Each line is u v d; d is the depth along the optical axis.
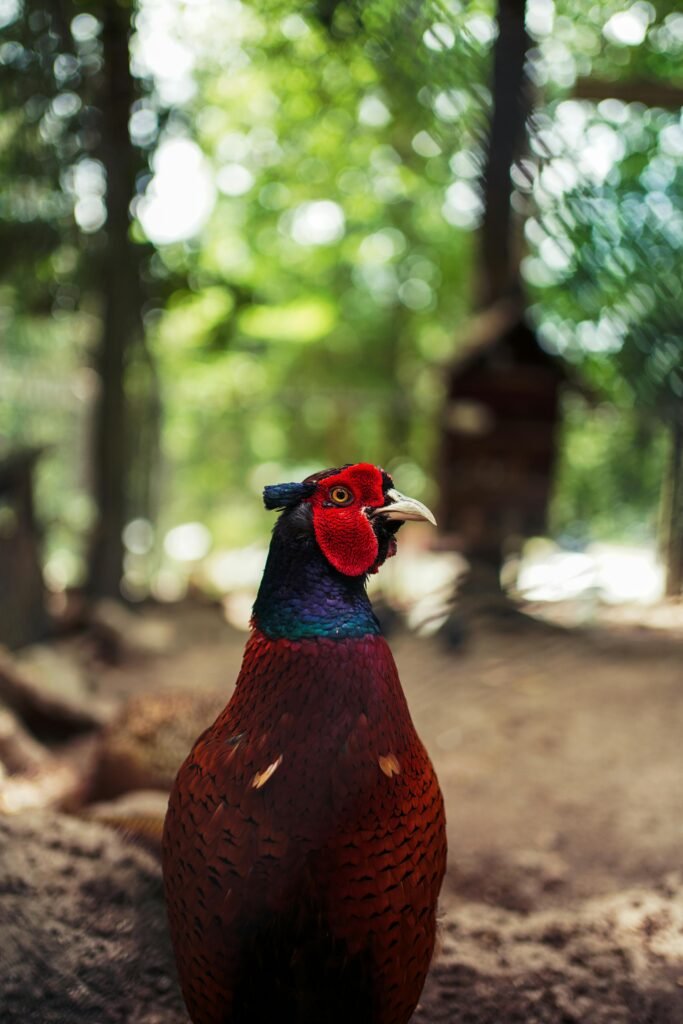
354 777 1.47
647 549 4.90
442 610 1.74
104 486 7.81
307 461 13.03
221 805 1.51
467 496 7.63
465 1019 2.20
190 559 11.23
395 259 12.17
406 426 12.35
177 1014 2.18
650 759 4.56
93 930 2.33
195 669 6.62
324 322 11.74
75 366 9.28
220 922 1.51
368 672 1.51
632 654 5.69
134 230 5.90
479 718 5.07
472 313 8.62
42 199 3.88
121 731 3.65
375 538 1.55
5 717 4.47
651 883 3.21
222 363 11.58
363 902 1.49
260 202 10.73
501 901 3.20
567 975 2.36
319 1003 1.56
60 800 3.79
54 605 7.81
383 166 8.12
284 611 1.53
